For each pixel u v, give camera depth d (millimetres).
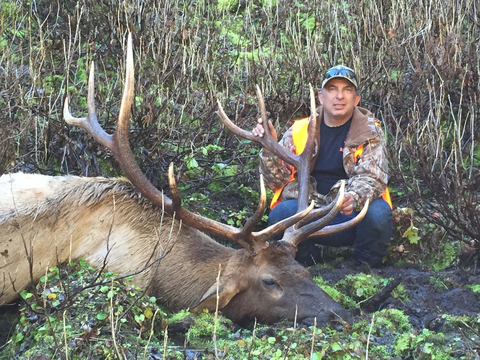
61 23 4496
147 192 2498
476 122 3828
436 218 3023
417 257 3256
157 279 2551
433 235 3256
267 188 3734
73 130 3566
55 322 2184
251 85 4234
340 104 3008
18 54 4090
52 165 3498
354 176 3023
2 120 3168
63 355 2000
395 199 3588
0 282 2424
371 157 3020
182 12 4898
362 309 2621
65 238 2506
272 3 5355
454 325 2393
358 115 3080
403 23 4699
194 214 2490
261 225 3557
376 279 2834
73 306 2229
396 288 2740
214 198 3637
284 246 2529
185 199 3539
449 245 3262
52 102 3768
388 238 3064
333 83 3008
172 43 4457
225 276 2469
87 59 3963
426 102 4016
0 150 2947
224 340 2266
